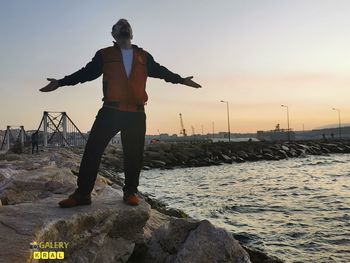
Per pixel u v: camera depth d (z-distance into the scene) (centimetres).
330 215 1377
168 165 4647
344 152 7469
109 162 3956
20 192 554
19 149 2717
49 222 322
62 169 762
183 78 441
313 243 1005
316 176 3078
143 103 413
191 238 395
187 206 1672
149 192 2205
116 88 394
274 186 2428
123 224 407
